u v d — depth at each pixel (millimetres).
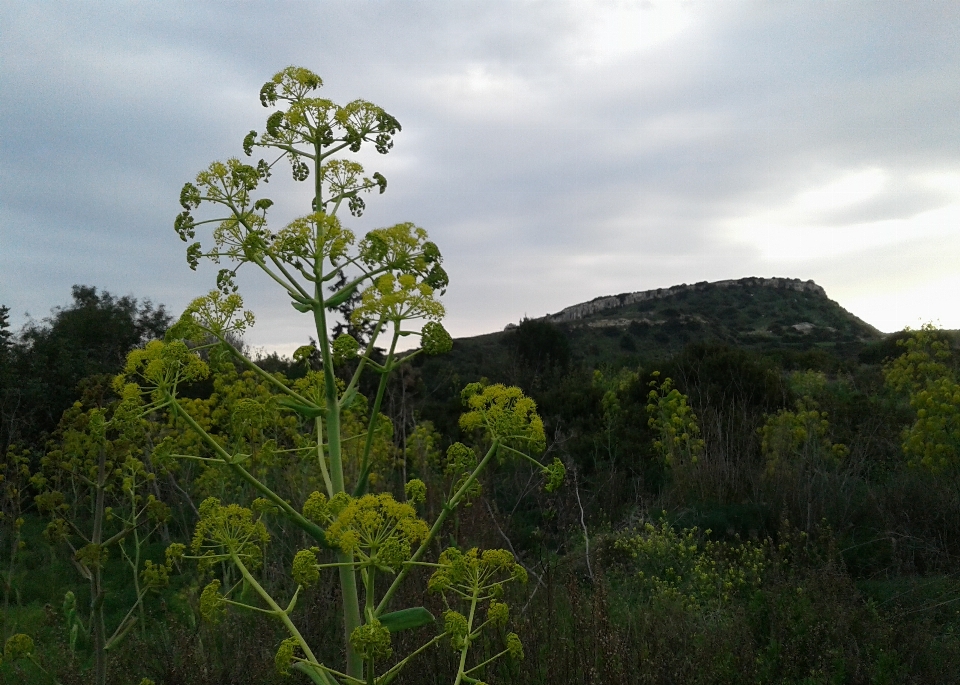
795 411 12828
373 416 2580
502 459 2701
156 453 2613
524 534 7750
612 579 6973
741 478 9422
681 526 8398
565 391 15711
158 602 6234
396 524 2227
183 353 2623
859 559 6957
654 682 3975
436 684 3973
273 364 8828
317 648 4586
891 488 8359
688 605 5922
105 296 23000
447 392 15609
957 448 8523
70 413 4625
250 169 2844
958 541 7113
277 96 3066
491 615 2467
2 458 9195
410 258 2707
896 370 12742
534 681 4066
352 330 3201
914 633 4930
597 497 9625
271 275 2738
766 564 6824
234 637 4684
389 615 2363
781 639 4902
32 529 8531
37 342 16312
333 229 2639
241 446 3023
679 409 11328
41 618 5793
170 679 4172
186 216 2840
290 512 2494
